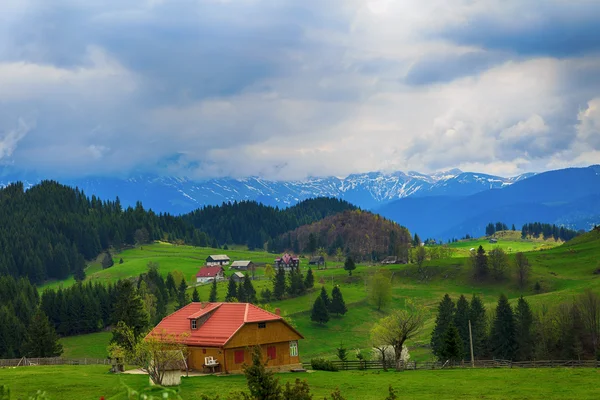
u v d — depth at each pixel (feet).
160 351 214.90
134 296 367.66
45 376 233.96
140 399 67.82
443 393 201.87
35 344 424.87
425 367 307.99
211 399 120.98
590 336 396.57
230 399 118.83
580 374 232.32
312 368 294.46
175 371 217.97
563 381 216.95
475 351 429.38
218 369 261.65
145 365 217.97
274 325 280.51
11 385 212.23
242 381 227.40
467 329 431.84
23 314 599.98
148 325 371.76
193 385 216.33
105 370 284.20
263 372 118.21
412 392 205.46
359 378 242.58
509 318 416.05
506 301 419.13
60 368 288.71
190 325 278.67
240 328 266.98
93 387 209.26
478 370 266.36
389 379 238.07
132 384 213.46
